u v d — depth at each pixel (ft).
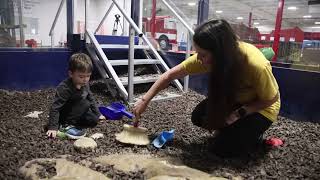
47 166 5.03
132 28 9.75
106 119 8.11
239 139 6.03
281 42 12.31
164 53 13.70
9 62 11.02
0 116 8.18
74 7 12.31
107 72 11.50
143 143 6.33
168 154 6.05
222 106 5.61
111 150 6.07
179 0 22.02
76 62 6.87
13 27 15.97
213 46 5.02
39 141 6.28
